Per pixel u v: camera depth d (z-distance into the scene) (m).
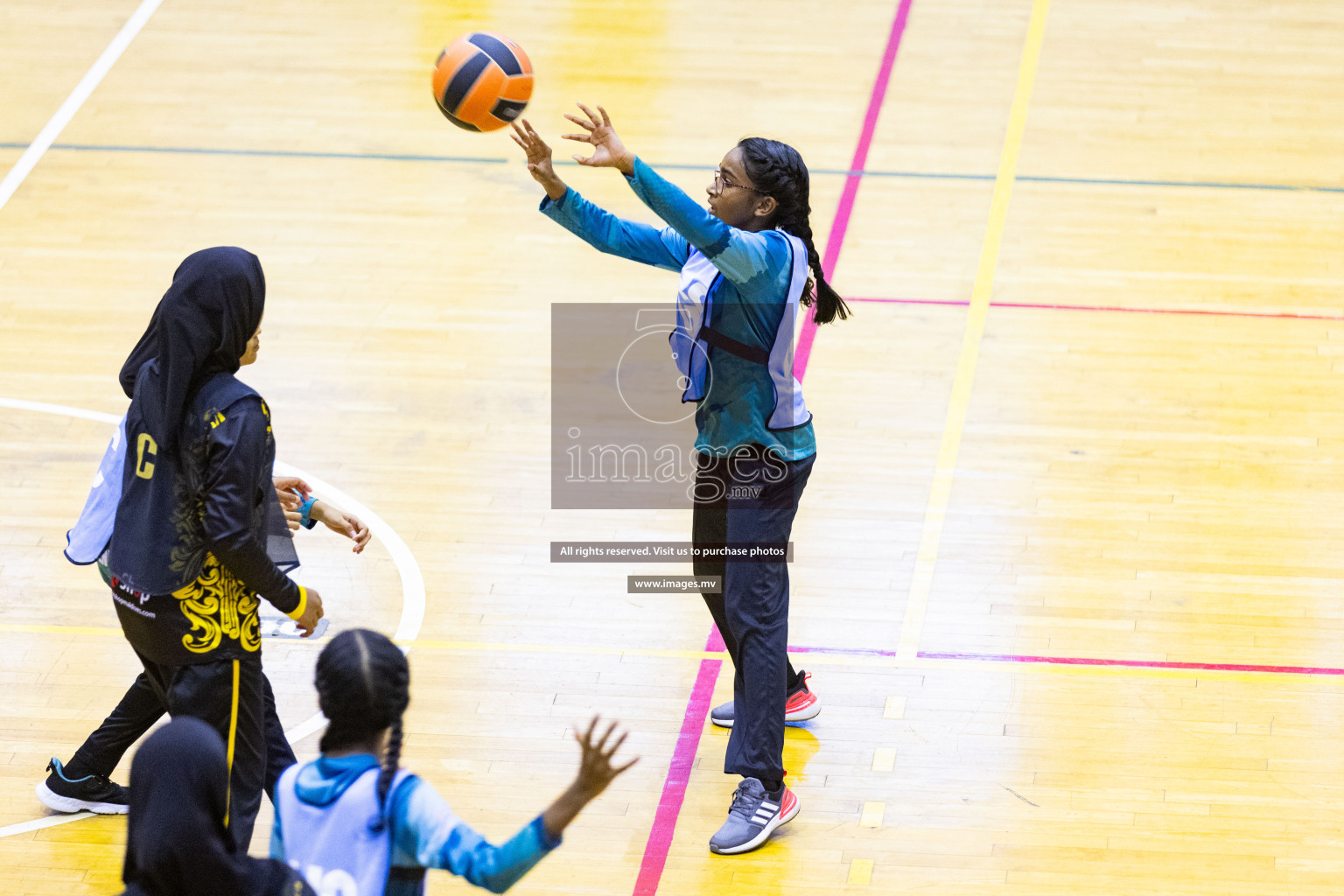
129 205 30.80
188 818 8.95
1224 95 35.44
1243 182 31.70
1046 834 15.93
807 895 15.14
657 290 28.02
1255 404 24.28
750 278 14.36
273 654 18.77
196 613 13.43
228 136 33.72
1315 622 19.33
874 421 23.92
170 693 13.80
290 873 9.38
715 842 15.64
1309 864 15.48
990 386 24.86
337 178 31.95
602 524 21.53
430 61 37.34
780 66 36.97
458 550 20.91
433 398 24.61
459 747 17.27
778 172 14.74
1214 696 17.98
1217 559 20.59
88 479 22.38
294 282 28.05
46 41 38.12
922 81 36.22
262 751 14.24
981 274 28.30
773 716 15.57
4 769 16.75
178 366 12.95
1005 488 22.22
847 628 19.33
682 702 18.12
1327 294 27.59
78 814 16.11
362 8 40.31
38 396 24.50
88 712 17.70
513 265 28.78
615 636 19.27
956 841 15.87
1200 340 26.09
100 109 34.78
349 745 10.32
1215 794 16.47
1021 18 39.41
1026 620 19.42
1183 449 23.12
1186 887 15.18
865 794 16.56
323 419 24.00
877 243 29.38
